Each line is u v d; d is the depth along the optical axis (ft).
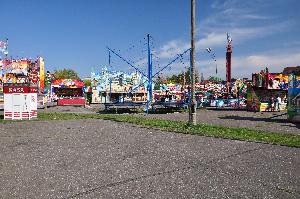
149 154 28.58
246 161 25.45
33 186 18.63
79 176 20.88
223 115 87.66
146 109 108.06
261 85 114.62
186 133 44.57
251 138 38.24
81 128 52.75
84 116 82.89
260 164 24.36
